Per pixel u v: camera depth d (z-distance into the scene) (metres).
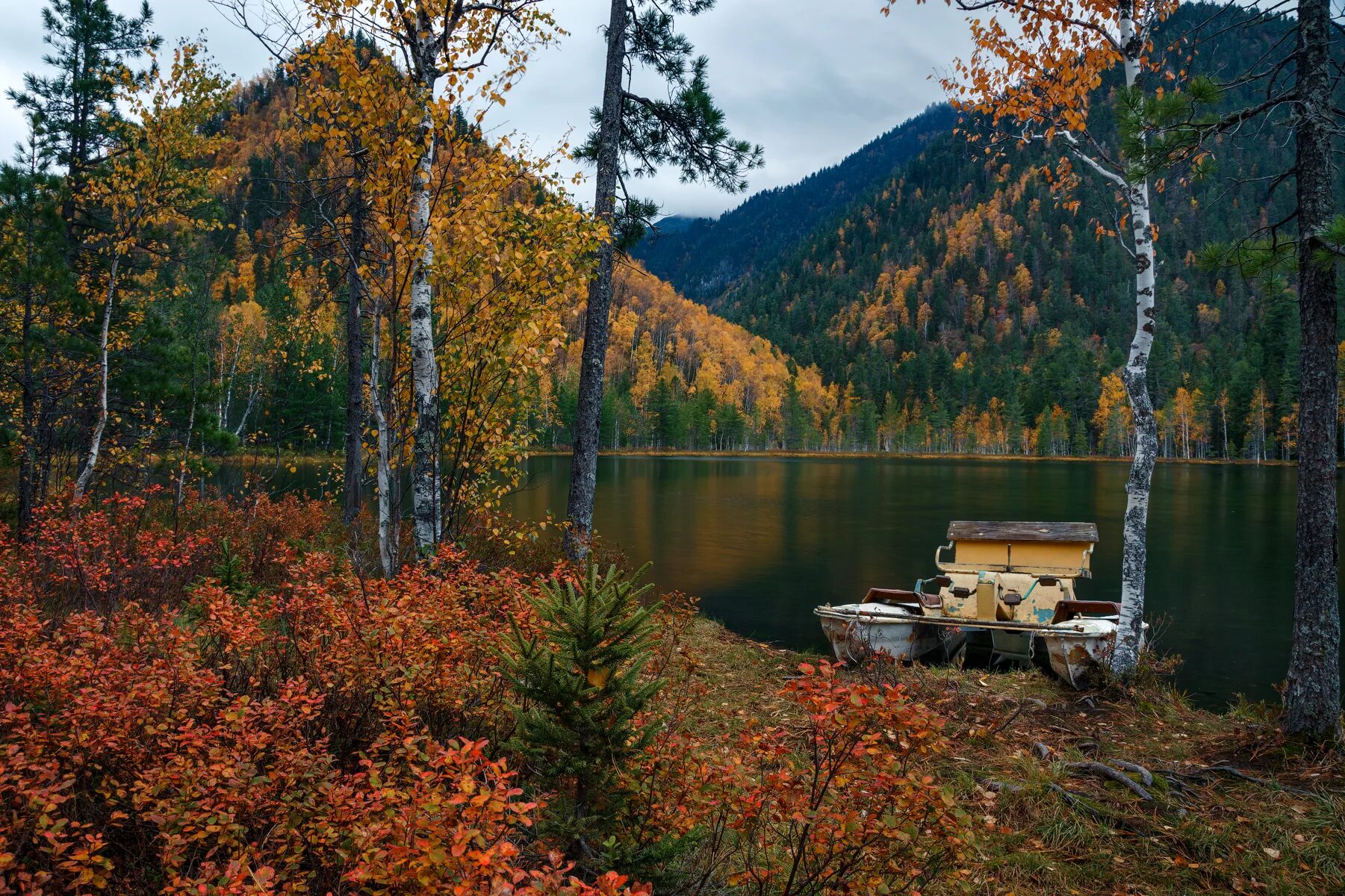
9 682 3.67
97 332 14.62
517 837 3.40
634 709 3.43
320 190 8.27
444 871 2.31
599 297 11.02
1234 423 102.56
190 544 7.60
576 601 3.46
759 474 65.75
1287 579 18.58
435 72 7.92
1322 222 5.88
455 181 7.93
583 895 2.29
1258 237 6.24
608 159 11.11
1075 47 9.25
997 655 11.69
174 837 2.71
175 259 15.48
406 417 8.16
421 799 2.58
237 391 38.97
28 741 3.13
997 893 4.23
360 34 7.65
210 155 14.95
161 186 14.29
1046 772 5.71
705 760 3.98
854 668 9.42
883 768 3.09
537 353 8.32
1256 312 178.00
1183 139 5.93
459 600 5.84
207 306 19.25
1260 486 51.12
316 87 7.48
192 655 4.03
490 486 9.44
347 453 15.03
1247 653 12.30
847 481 57.75
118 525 9.80
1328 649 6.05
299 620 5.18
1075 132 9.62
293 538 11.21
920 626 10.39
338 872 2.97
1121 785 5.59
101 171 14.01
